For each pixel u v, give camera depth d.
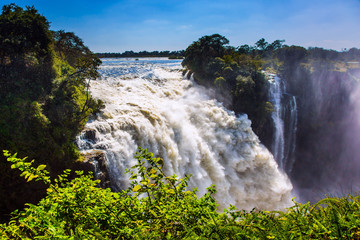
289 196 39.59
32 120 18.88
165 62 89.00
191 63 51.00
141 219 3.63
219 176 31.47
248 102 42.56
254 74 46.19
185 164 29.53
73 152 18.91
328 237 3.40
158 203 3.86
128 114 26.47
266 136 45.22
